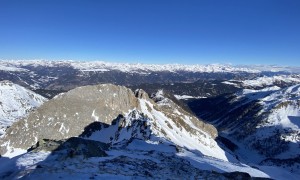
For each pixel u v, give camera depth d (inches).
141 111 4884.4
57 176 1578.5
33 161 1860.2
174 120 5615.2
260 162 7066.9
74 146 2089.1
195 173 2039.9
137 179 1676.9
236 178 1995.6
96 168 1779.0
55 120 4402.1
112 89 5123.0
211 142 5718.5
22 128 4197.8
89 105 4761.3
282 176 4857.3
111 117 4785.9
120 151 2529.5
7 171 1802.4
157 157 2484.0
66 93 4761.3
